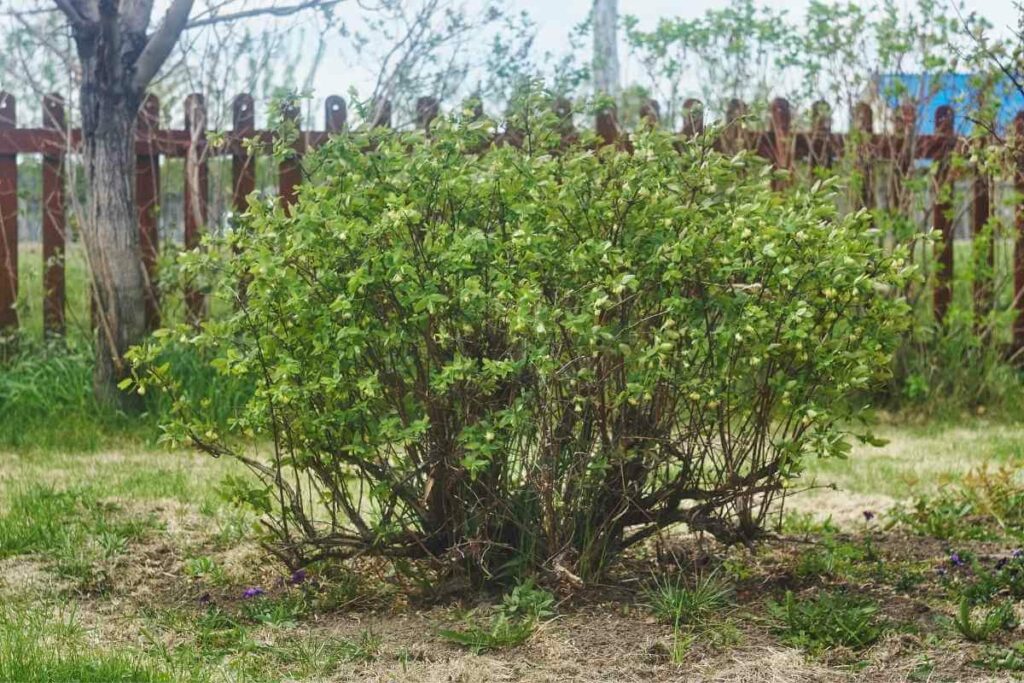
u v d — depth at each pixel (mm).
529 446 4461
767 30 10070
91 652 3988
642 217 4531
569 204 4473
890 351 4785
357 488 6500
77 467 7363
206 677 3758
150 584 4996
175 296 9305
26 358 9320
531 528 4613
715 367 4488
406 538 4703
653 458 4664
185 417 4871
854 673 3875
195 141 9586
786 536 5488
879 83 9930
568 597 4512
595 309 4078
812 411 4320
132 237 8602
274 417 4523
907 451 8109
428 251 4332
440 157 4609
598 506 4664
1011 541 5539
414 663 3994
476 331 4461
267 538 4816
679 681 3805
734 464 4688
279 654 4117
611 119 10273
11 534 5484
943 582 4793
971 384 9773
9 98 9562
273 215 4676
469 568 4613
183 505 6207
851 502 6461
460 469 4438
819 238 4418
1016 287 10352
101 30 8219
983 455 7910
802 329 4250
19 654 3814
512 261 4352
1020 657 3979
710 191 4750
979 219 10109
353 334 4188
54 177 9531
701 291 4535
